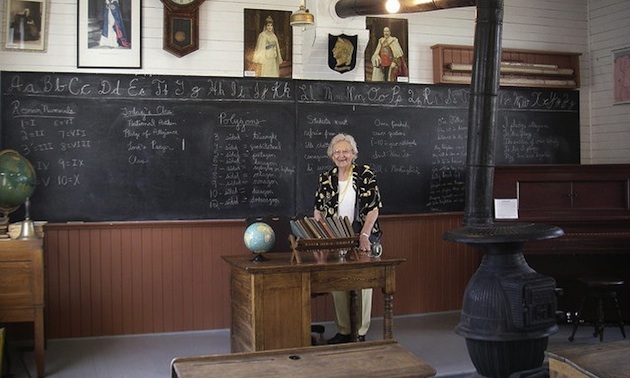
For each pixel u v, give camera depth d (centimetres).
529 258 661
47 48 610
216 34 650
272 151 664
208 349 590
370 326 669
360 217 548
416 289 713
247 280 481
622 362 258
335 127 682
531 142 755
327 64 675
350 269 488
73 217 618
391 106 700
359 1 610
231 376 292
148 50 632
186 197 644
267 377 291
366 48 692
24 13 602
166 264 638
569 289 660
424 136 713
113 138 625
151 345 602
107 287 624
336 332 648
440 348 593
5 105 600
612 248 638
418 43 712
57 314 613
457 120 725
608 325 660
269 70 662
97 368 536
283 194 668
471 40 730
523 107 752
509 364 478
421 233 713
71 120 615
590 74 774
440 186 720
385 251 700
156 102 634
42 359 510
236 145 655
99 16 618
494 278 479
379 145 698
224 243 652
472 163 506
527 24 754
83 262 618
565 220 664
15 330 600
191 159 644
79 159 618
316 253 525
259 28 659
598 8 761
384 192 700
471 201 508
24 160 544
